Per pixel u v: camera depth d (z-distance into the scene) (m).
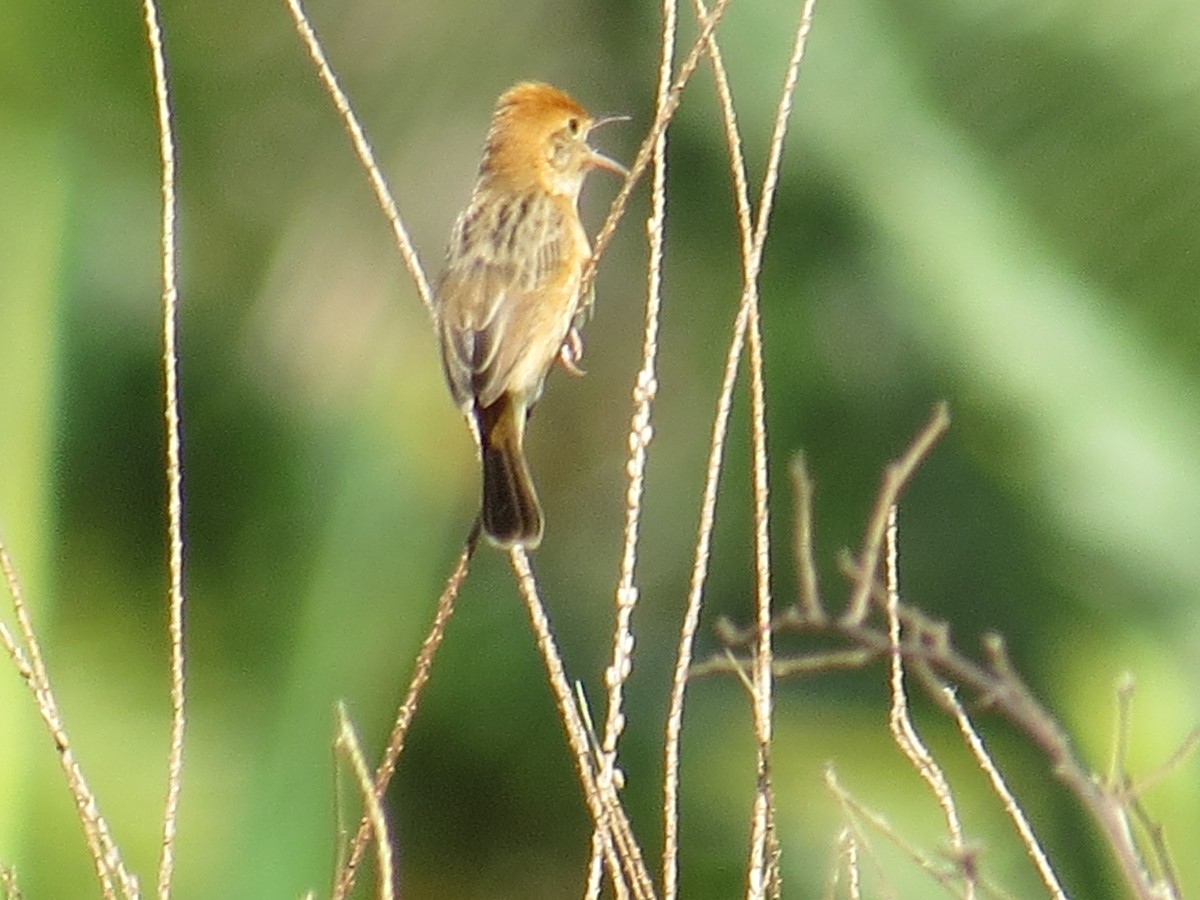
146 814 10.80
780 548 15.49
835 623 6.10
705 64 13.76
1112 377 12.65
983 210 12.67
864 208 13.08
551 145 10.53
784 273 14.52
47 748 10.66
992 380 12.82
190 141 14.02
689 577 15.98
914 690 14.48
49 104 9.27
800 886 13.95
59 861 10.46
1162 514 12.65
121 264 13.01
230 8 13.93
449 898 15.70
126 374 13.18
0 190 9.00
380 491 10.13
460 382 9.72
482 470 9.55
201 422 13.10
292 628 9.51
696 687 15.52
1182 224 12.32
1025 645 13.76
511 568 15.83
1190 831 8.62
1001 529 13.82
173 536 6.88
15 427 8.74
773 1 13.62
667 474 16.03
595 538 16.25
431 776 15.69
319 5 14.46
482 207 10.31
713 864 14.59
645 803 15.05
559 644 15.90
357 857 6.82
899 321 13.71
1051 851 12.58
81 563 12.58
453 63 14.67
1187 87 12.12
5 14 9.15
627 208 15.55
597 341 16.14
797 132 13.48
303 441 11.33
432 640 7.11
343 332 13.62
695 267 15.40
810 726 14.84
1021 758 13.82
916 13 12.93
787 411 15.12
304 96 14.27
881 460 14.84
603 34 14.88
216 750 11.03
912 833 13.48
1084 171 12.45
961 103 12.77
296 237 14.12
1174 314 12.49
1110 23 12.23
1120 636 12.61
